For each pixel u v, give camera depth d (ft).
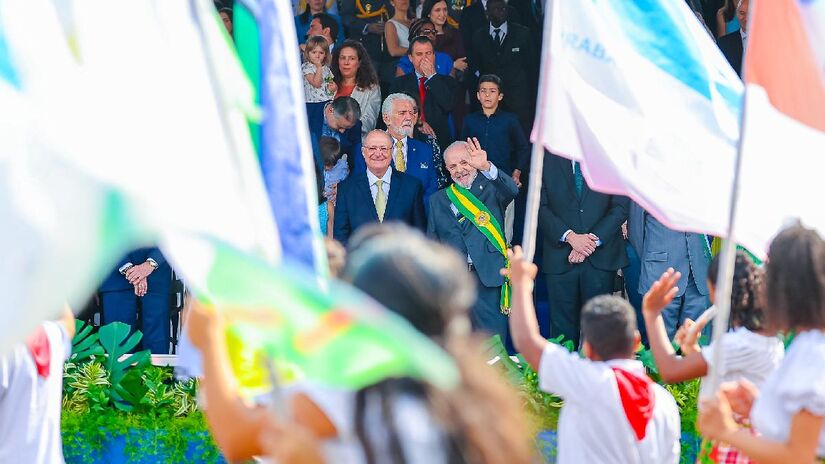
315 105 56.70
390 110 54.60
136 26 15.83
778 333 27.91
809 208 26.84
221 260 13.17
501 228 51.55
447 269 14.51
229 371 15.87
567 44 29.25
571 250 51.65
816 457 22.36
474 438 13.83
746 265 28.17
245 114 18.16
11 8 14.80
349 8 64.18
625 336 27.68
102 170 13.52
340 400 13.99
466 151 51.60
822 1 25.27
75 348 41.98
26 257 13.16
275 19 21.72
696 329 28.68
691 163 29.37
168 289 50.06
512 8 61.36
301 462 13.82
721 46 59.31
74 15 15.35
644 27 29.50
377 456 13.73
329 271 23.54
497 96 56.18
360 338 12.94
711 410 22.07
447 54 60.85
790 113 26.00
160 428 40.93
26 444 27.50
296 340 13.12
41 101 14.19
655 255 49.75
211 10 17.71
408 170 54.60
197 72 16.63
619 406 27.04
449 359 14.14
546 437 40.83
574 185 51.80
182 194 14.73
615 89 29.32
